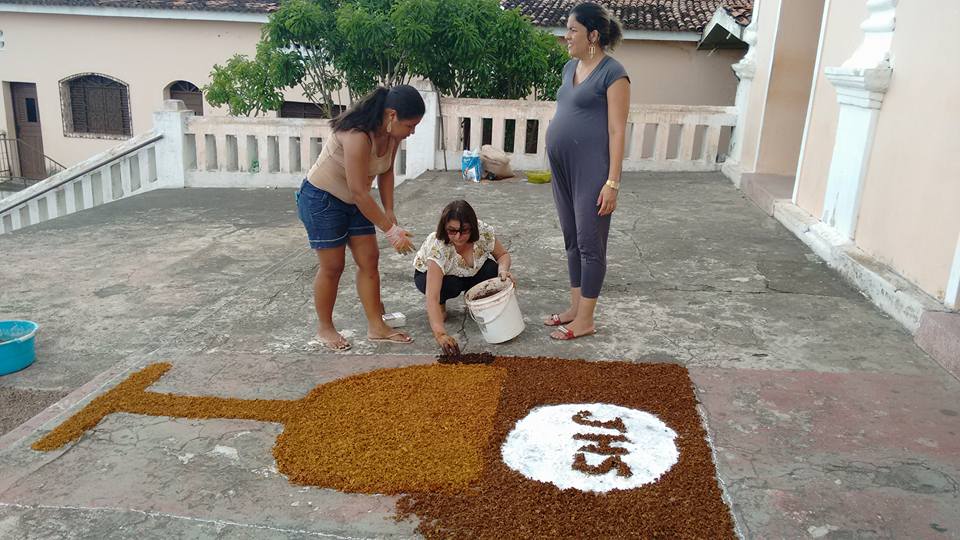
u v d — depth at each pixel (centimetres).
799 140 844
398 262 575
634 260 575
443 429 316
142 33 1538
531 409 335
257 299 490
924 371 379
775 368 381
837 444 307
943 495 273
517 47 1062
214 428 322
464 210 398
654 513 260
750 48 933
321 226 381
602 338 421
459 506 264
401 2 1016
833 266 551
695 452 299
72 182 1001
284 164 1028
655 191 858
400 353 402
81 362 422
